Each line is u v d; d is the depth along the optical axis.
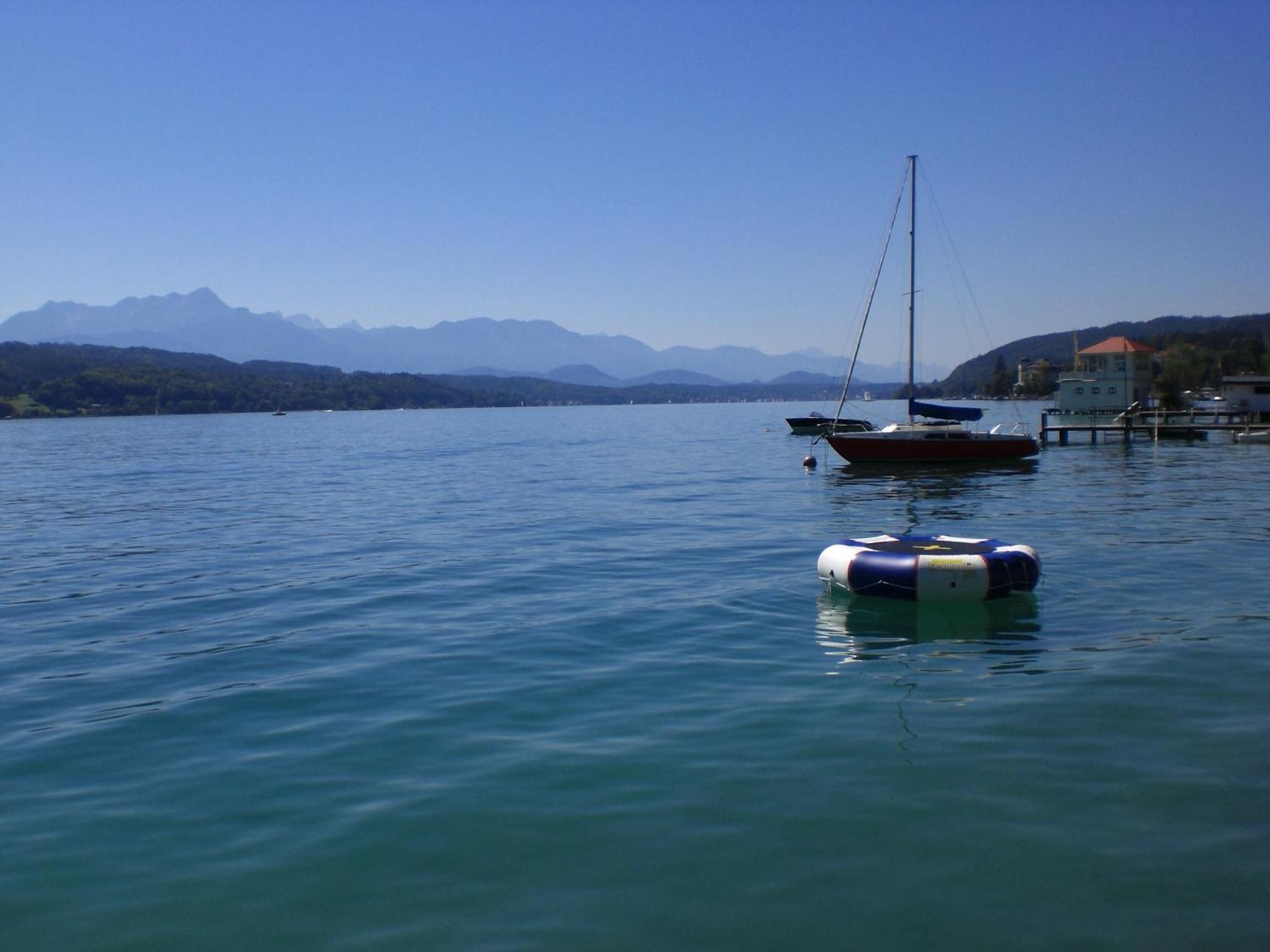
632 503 25.03
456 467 40.66
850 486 28.66
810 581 13.76
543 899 5.23
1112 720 7.80
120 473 38.78
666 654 10.04
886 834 5.89
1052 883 5.31
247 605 12.86
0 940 4.94
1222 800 6.28
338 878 5.48
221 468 41.84
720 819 6.11
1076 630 10.76
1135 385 63.31
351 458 48.50
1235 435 46.44
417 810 6.32
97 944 4.90
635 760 7.09
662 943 4.81
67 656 10.38
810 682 9.00
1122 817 6.07
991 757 7.06
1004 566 12.19
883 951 4.71
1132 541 16.75
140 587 14.29
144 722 8.13
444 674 9.41
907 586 12.22
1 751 7.51
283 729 7.91
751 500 25.14
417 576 14.74
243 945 4.88
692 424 104.75
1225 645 9.98
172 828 6.14
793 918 5.01
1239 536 17.14
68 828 6.16
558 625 11.34
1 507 26.14
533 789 6.62
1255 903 5.07
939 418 36.00
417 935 4.92
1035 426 68.25
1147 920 4.94
